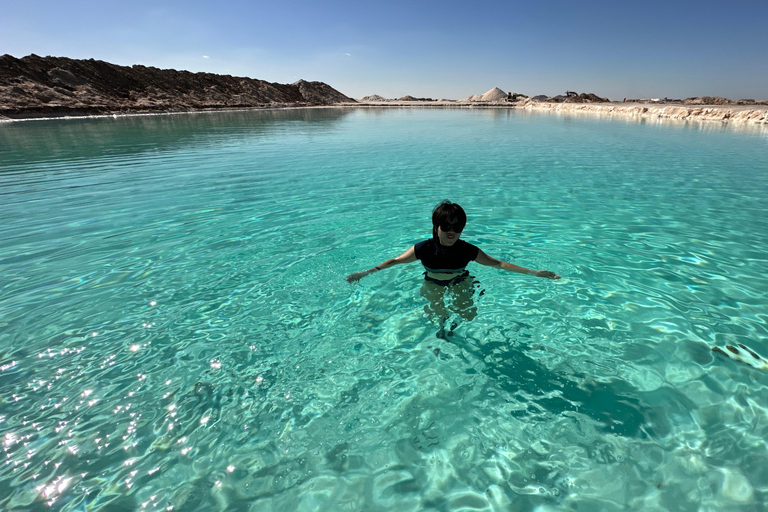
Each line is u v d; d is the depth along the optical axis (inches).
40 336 95.1
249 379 79.4
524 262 129.0
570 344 87.1
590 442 63.9
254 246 150.9
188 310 105.6
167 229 174.4
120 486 58.1
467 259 103.3
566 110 1434.5
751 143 433.1
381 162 356.2
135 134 662.5
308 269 127.6
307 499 56.2
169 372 82.0
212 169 330.0
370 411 71.2
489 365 81.2
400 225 172.4
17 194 245.0
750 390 73.6
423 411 70.9
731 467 59.0
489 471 59.9
